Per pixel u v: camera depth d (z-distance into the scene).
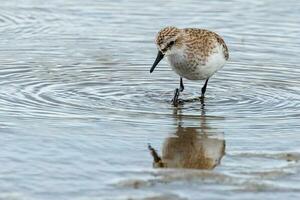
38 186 9.93
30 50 17.67
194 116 13.23
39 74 15.75
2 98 13.87
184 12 20.75
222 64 14.90
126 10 21.03
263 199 9.68
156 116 13.18
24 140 11.63
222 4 21.52
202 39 14.35
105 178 10.23
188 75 14.62
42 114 12.99
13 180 10.09
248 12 20.72
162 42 14.16
